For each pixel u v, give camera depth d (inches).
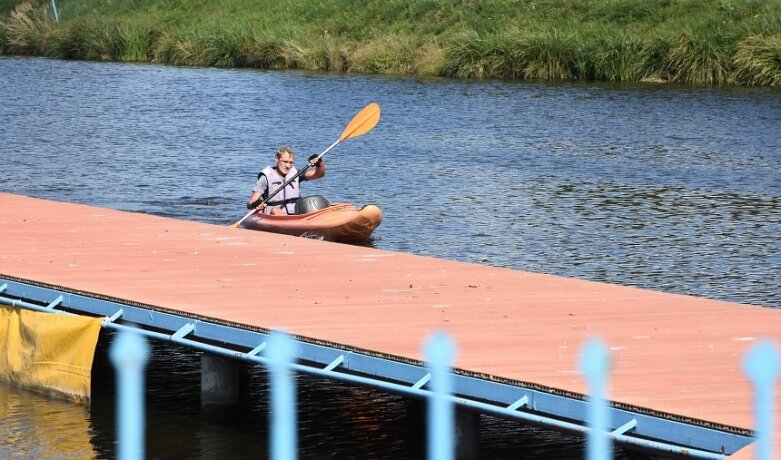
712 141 1672.0
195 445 548.7
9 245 804.6
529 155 1560.0
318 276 710.5
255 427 573.3
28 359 641.6
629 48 2571.4
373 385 512.4
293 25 3253.0
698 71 2490.2
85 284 673.6
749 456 391.5
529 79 2637.8
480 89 2412.6
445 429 248.5
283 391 245.3
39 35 3553.2
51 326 628.4
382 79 2672.2
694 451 422.9
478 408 479.5
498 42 2701.8
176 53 3189.0
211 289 665.6
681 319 601.3
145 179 1396.4
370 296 653.3
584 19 2851.9
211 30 3221.0
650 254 985.5
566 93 2319.1
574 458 532.7
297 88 2474.2
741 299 840.9
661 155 1555.1
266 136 1770.4
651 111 2022.6
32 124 1923.0
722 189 1305.4
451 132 1796.3
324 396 626.5
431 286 684.7
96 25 3422.7
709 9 2728.8
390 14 3154.5
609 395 460.1
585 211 1178.6
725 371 497.4
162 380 649.6
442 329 573.6
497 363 506.6
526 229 1089.4
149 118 1995.6
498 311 618.2
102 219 929.5
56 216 942.4
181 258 764.6
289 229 1018.1
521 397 472.4
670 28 2684.5
